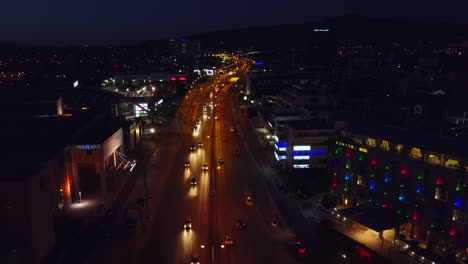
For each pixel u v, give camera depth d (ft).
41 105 435.53
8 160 252.21
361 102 460.96
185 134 525.34
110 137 331.36
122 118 458.09
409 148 233.14
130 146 429.79
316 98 491.72
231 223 262.67
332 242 234.79
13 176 214.90
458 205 207.72
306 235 244.22
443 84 636.07
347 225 255.29
